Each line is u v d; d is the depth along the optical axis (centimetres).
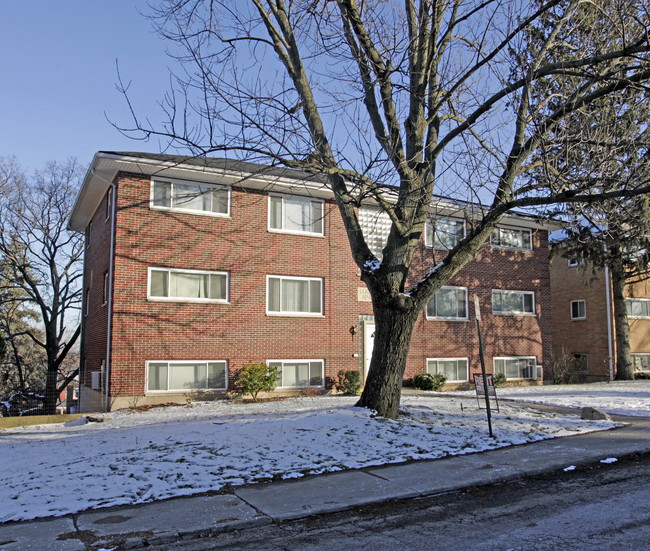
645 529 566
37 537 558
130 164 1697
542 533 561
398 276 1164
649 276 2945
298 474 791
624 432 1144
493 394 1353
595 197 979
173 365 1748
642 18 1334
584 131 1278
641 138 1293
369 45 1138
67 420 1596
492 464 865
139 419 1398
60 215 2961
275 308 1934
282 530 592
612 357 2931
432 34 1148
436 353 2241
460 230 2334
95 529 580
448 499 704
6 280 3047
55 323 2891
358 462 857
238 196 1903
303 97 1176
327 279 2036
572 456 916
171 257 1775
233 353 1834
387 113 1193
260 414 1324
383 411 1170
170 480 748
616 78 1141
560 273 3275
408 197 1153
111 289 1692
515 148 1162
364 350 2080
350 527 598
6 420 1521
